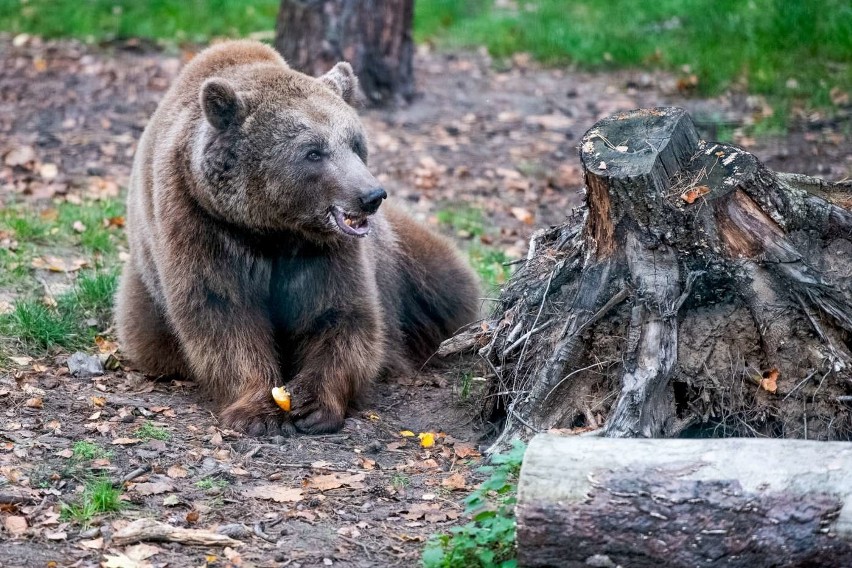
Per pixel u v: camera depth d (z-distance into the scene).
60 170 19.25
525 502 6.95
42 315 12.72
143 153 12.01
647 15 28.95
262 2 31.59
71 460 9.37
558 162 20.75
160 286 11.79
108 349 12.73
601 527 6.88
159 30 28.88
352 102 12.38
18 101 23.31
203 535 8.10
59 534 8.05
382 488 9.29
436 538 8.11
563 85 25.70
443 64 27.56
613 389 9.54
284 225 11.00
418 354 13.83
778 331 9.25
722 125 21.48
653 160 9.16
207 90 10.54
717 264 9.29
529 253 11.09
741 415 9.36
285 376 11.81
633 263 9.38
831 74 23.48
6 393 10.84
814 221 9.62
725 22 26.67
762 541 6.73
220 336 11.12
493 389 10.58
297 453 10.09
